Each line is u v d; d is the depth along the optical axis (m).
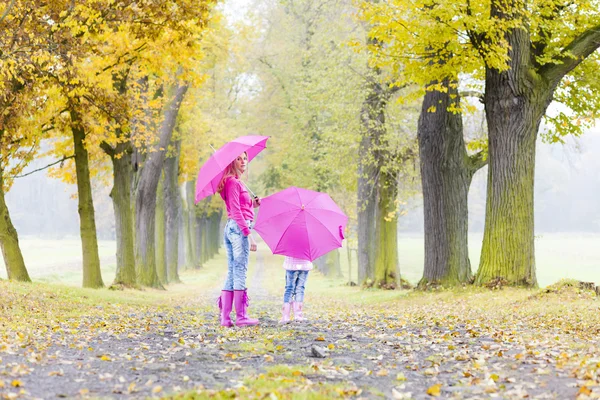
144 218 26.17
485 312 11.41
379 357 5.96
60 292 14.55
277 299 21.06
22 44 13.29
